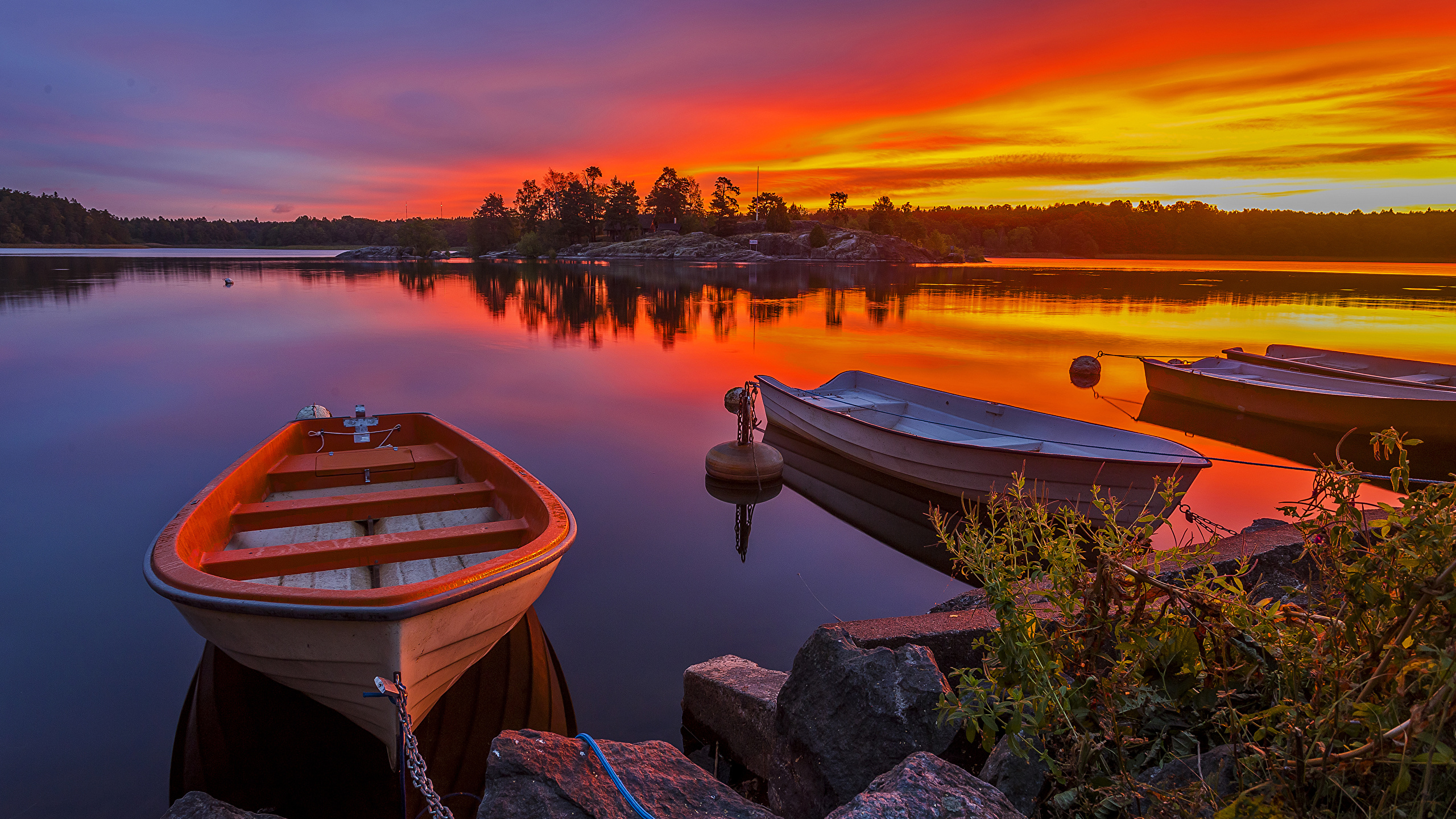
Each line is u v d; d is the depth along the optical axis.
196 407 12.21
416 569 4.37
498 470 5.25
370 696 3.18
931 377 15.59
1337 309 31.53
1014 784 2.21
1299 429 11.42
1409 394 11.12
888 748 2.50
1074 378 14.72
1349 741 1.61
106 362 16.14
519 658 4.47
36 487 8.15
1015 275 68.75
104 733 3.81
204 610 3.01
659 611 5.39
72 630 4.96
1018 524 2.22
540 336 21.62
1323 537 1.81
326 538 4.92
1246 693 1.92
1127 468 6.17
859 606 5.52
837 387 10.84
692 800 2.31
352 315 26.61
